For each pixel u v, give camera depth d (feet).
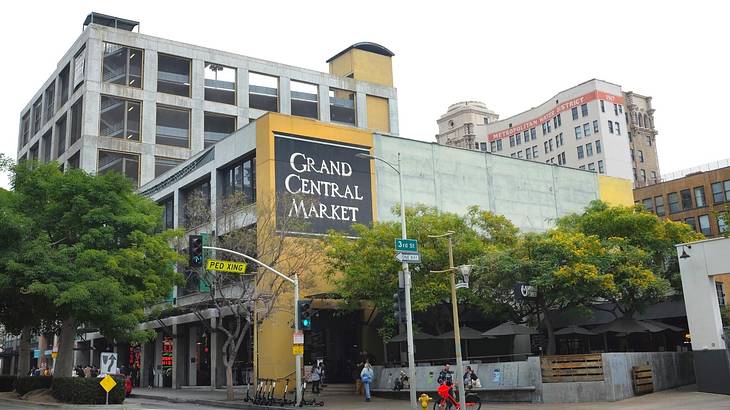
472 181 168.25
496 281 111.86
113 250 105.19
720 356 93.15
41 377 118.01
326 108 253.44
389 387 115.34
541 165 185.16
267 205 125.90
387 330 120.67
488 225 133.80
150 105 224.33
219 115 237.66
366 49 269.44
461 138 486.79
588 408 84.43
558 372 95.14
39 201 106.93
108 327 102.37
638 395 95.45
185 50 234.17
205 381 161.68
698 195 283.59
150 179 219.61
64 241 106.32
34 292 91.56
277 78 249.75
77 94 223.51
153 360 185.88
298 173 138.00
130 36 225.35
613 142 390.01
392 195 151.74
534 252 110.63
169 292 115.75
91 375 146.30
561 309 121.19
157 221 117.39
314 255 127.03
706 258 96.02
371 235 121.08
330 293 124.98
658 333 145.69
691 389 100.53
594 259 107.76
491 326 150.10
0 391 131.54
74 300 91.45
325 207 139.44
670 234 132.36
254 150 142.82
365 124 259.80
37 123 273.95
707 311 95.14
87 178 108.88
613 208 133.39
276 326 128.47
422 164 159.02
